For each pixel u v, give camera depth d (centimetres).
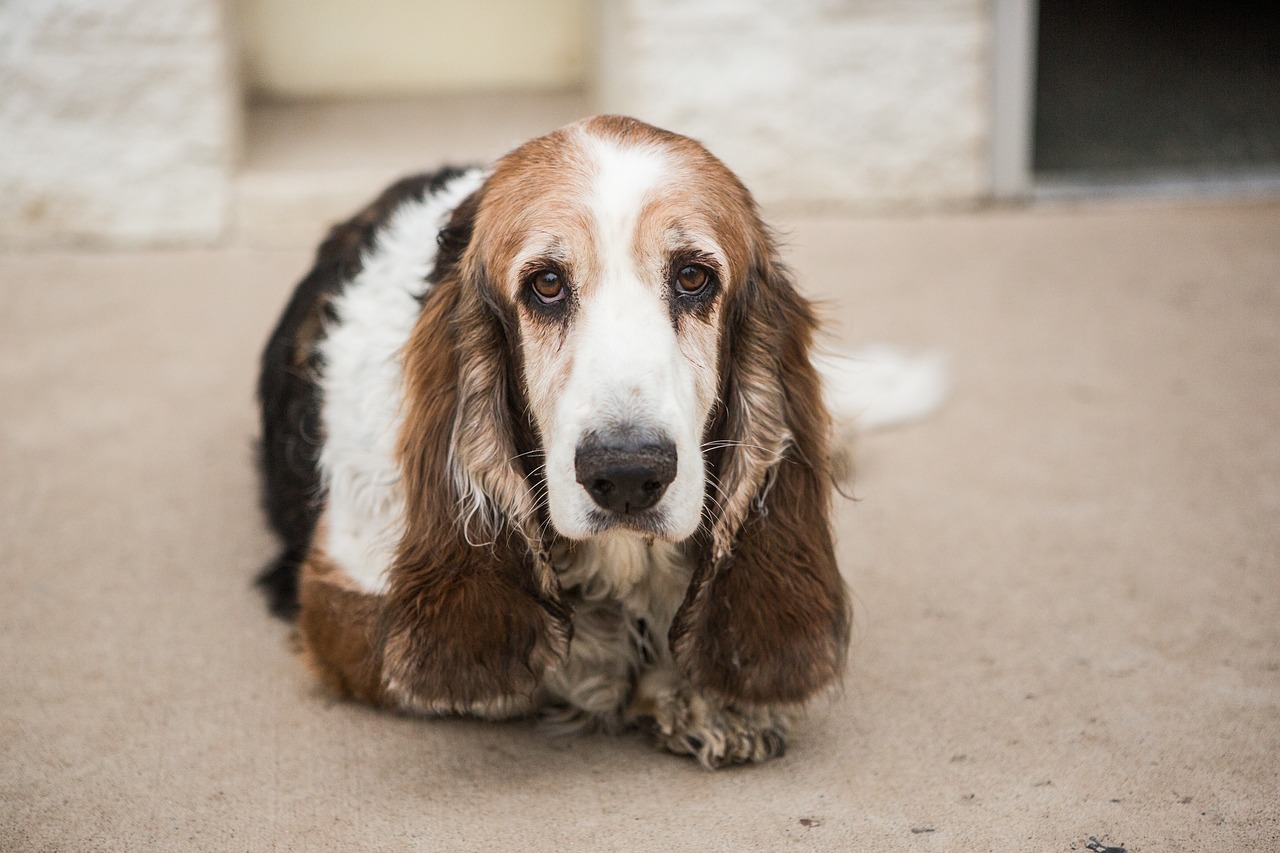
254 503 449
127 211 697
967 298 624
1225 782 297
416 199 368
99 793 298
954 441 495
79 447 486
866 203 740
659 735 319
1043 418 510
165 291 643
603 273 277
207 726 326
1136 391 529
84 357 566
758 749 310
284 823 286
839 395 456
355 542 324
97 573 401
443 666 290
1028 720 325
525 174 290
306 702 338
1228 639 360
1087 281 641
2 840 279
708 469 299
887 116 725
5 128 679
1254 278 635
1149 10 1058
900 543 420
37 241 697
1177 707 329
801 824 284
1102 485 455
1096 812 287
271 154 740
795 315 312
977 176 741
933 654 357
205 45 678
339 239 393
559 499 270
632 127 297
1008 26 715
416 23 848
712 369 287
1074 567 402
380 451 321
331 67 853
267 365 406
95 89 679
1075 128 814
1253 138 804
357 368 336
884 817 286
